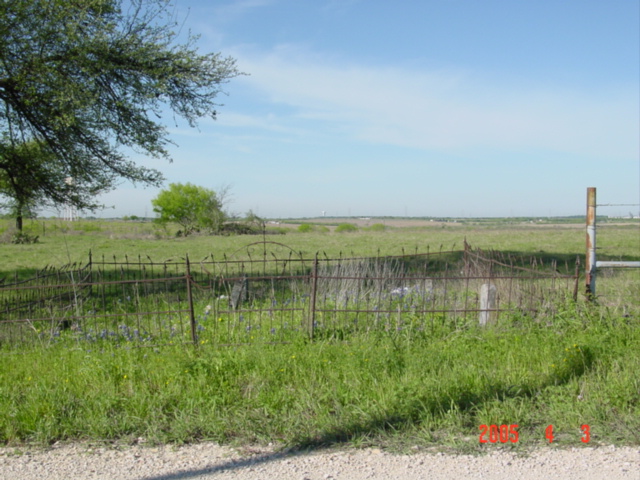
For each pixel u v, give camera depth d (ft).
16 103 36.47
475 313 25.50
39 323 27.20
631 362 18.62
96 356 20.62
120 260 74.49
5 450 13.94
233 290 31.89
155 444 14.19
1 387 17.61
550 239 101.91
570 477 12.04
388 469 12.55
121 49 36.78
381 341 22.00
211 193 152.15
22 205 42.78
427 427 14.57
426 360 19.42
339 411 15.60
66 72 34.73
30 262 71.72
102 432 14.71
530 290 25.68
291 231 168.25
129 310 30.91
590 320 23.41
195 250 91.45
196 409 15.94
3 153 37.68
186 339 23.29
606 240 95.45
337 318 25.66
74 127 37.60
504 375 17.94
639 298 29.84
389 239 116.47
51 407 15.90
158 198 149.28
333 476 12.25
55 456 13.58
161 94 38.70
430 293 29.35
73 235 135.23
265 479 12.17
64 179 41.50
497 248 82.89
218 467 12.83
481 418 14.93
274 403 16.21
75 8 34.55
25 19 32.65
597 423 14.67
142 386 17.30
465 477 12.12
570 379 17.51
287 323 25.32
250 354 20.21
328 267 31.60
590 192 25.45
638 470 12.30
